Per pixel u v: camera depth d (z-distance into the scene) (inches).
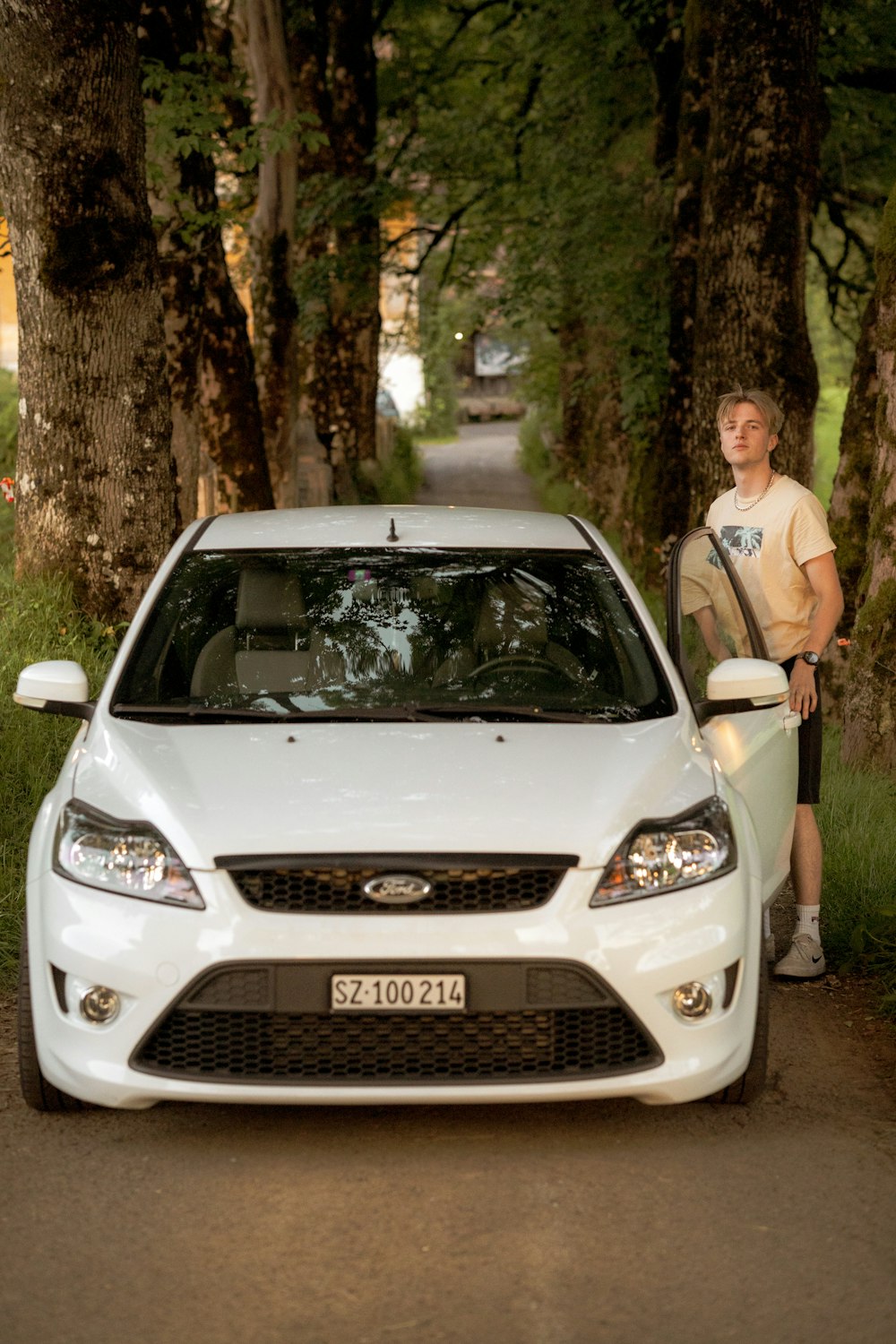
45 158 384.2
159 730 189.5
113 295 391.2
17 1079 195.2
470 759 179.0
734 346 518.6
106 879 166.2
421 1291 138.0
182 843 164.6
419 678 201.3
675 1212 155.0
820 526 238.5
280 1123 178.5
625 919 163.0
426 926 160.1
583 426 1294.3
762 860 204.4
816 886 243.6
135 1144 171.8
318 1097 159.8
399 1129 176.7
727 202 517.0
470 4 1093.8
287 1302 135.9
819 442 1606.8
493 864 161.3
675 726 193.5
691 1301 136.8
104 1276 140.9
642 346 756.6
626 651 208.2
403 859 160.9
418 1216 153.5
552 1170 165.3
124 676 202.2
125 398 394.3
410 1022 161.0
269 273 807.7
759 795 208.4
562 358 1242.6
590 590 218.5
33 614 377.1
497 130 948.6
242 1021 161.3
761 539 241.8
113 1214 153.9
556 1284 139.6
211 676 201.6
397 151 995.9
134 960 161.6
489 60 1034.7
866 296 1020.5
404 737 185.2
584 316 791.7
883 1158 170.6
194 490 554.9
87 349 390.6
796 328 519.2
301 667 202.8
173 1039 162.6
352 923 159.9
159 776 175.0
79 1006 165.2
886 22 738.8
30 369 394.9
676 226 676.7
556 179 807.7
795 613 243.0
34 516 396.8
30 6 377.4
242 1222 152.0
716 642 247.1
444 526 234.1
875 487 355.6
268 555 223.6
